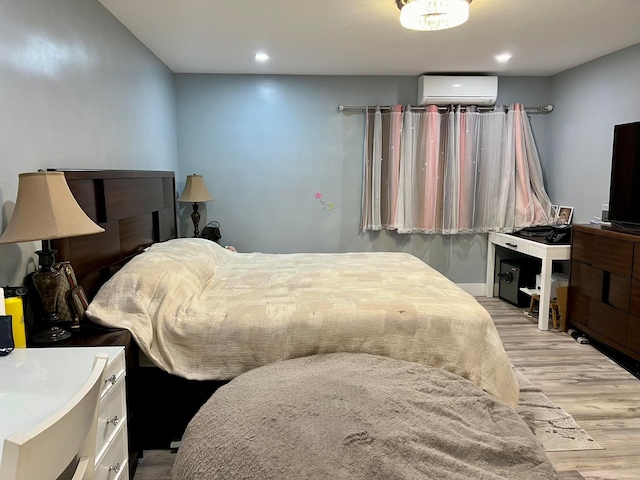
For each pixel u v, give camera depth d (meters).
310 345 2.06
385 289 2.51
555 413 2.44
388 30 3.04
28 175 1.57
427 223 4.57
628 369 2.98
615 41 3.34
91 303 2.01
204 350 2.02
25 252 1.82
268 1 2.52
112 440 1.48
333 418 1.51
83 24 2.34
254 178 4.55
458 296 2.38
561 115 4.43
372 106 4.47
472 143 4.50
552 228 3.97
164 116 3.98
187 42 3.32
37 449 0.76
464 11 2.41
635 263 2.93
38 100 1.91
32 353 1.46
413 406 1.65
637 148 3.10
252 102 4.45
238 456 1.37
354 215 4.66
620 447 2.15
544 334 3.70
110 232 2.40
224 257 3.36
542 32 3.10
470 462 1.42
